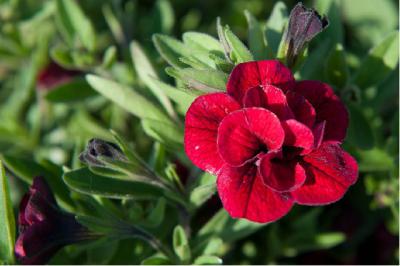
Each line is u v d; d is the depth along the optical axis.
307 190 0.23
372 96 0.31
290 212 0.31
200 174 0.26
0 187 0.25
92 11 0.37
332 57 0.28
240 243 0.31
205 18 0.38
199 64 0.25
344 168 0.23
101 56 0.35
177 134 0.26
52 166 0.28
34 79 0.34
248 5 0.38
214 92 0.24
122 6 0.37
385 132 0.32
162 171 0.27
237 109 0.23
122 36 0.34
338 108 0.24
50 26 0.37
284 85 0.24
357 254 0.32
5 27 0.35
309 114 0.23
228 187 0.23
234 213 0.23
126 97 0.27
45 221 0.25
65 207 0.27
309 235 0.31
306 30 0.24
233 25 0.37
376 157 0.29
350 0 0.35
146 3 0.38
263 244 0.31
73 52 0.32
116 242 0.27
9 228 0.25
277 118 0.23
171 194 0.26
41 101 0.35
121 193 0.26
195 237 0.27
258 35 0.26
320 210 0.31
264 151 0.23
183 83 0.25
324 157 0.23
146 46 0.34
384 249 0.32
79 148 0.29
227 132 0.23
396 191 0.30
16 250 0.25
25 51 0.35
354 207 0.32
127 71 0.33
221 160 0.23
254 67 0.23
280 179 0.23
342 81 0.28
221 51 0.26
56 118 0.35
